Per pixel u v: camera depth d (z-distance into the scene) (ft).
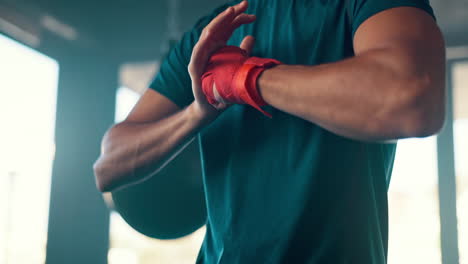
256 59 1.95
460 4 13.42
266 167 2.17
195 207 3.34
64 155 16.38
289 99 1.79
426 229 18.69
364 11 1.94
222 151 2.34
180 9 14.73
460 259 14.05
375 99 1.63
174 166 3.20
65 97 16.62
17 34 14.75
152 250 26.66
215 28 2.00
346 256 1.99
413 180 18.19
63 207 16.06
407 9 1.83
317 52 2.16
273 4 2.42
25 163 15.78
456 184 14.15
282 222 2.06
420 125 1.61
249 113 2.26
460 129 15.24
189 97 2.68
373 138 1.70
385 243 2.20
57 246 15.84
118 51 17.26
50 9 14.46
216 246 2.35
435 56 1.71
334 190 2.02
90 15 15.05
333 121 1.72
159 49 17.10
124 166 2.44
